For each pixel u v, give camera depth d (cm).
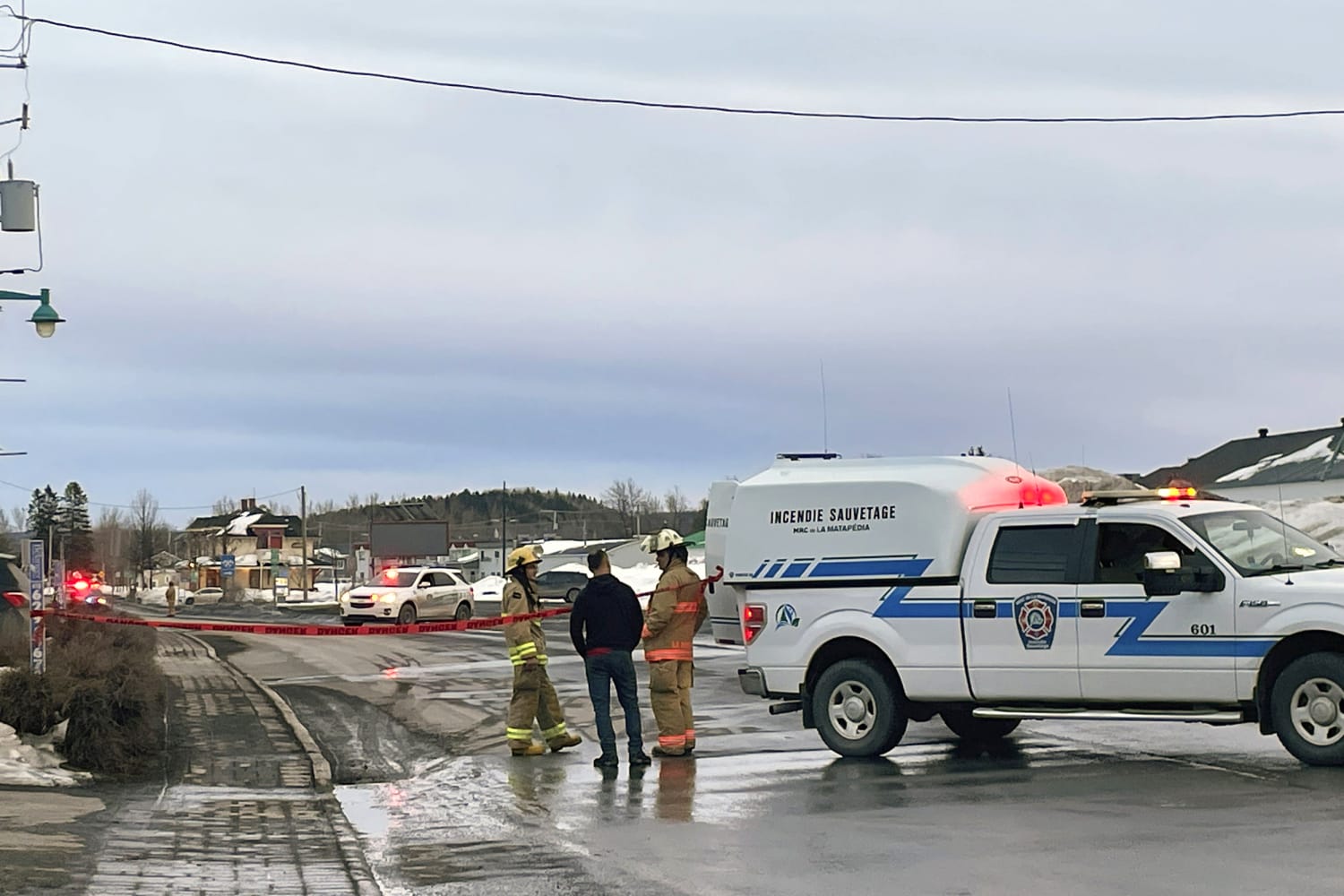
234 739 1539
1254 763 1170
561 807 1082
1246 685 1149
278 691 2183
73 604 2628
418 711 1869
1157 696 1188
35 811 1027
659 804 1078
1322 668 1119
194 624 1727
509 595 1445
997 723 1421
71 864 824
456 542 14275
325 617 6081
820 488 1344
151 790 1197
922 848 870
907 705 1306
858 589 1316
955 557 1280
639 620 1320
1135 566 1209
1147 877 768
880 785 1136
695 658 2567
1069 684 1219
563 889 786
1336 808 948
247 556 13875
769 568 1354
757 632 1359
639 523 11700
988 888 757
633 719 1298
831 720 1320
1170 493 1286
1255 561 1188
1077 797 1038
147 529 13662
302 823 1027
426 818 1059
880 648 1298
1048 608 1227
